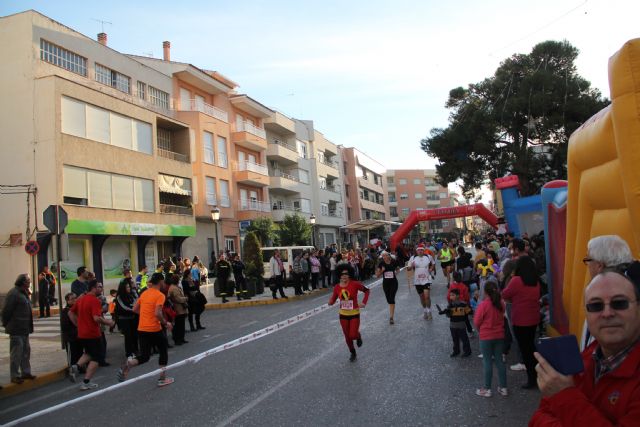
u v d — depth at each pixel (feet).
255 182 129.70
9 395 26.63
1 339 44.14
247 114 140.67
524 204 67.51
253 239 72.38
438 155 120.67
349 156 224.33
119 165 83.35
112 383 27.04
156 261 93.50
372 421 17.48
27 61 73.61
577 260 19.11
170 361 31.45
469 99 118.32
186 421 18.88
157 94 105.60
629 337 6.59
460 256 40.09
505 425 16.35
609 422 6.19
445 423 16.87
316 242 171.73
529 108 101.09
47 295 59.16
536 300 20.31
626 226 15.10
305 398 20.71
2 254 70.95
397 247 99.55
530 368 20.21
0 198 72.08
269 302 62.39
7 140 73.10
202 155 110.83
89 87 78.33
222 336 39.83
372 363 26.05
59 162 71.61
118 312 34.24
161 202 99.40
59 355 35.68
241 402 20.77
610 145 15.66
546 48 107.96
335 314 46.47
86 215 75.15
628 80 13.26
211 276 107.45
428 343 30.30
